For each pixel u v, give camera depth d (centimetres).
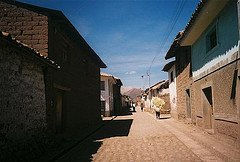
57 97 1198
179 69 1822
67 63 1281
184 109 1698
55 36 1081
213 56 1005
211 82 1041
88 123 1791
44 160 725
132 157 793
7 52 632
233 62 806
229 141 863
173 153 824
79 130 1517
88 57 1831
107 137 1273
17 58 687
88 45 1548
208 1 832
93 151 910
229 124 867
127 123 2136
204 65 1144
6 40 589
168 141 1065
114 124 2095
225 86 888
